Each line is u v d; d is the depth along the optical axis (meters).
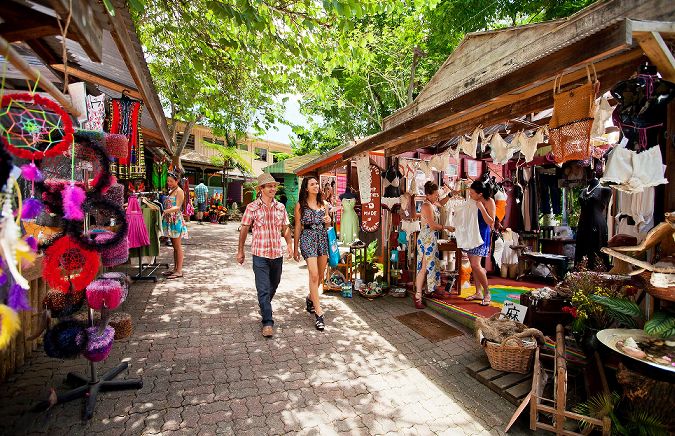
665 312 2.38
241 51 5.91
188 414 2.48
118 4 2.07
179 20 5.28
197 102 7.50
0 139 1.09
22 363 3.07
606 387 2.48
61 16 1.31
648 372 2.11
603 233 4.83
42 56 2.96
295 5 5.07
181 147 12.92
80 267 2.06
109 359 3.23
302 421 2.48
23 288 1.27
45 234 2.50
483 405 2.79
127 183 5.78
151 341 3.68
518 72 2.62
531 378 3.08
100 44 1.77
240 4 3.71
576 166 5.98
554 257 6.04
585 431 2.31
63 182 2.07
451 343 3.97
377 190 6.32
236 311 4.77
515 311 3.79
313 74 6.43
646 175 2.17
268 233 4.08
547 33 3.26
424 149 6.84
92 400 2.48
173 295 5.38
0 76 2.65
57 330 2.20
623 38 1.86
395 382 3.09
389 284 6.13
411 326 4.46
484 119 3.88
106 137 3.16
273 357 3.45
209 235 13.69
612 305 2.65
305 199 4.41
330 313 4.89
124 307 4.70
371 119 17.22
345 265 6.21
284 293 5.91
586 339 2.92
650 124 2.27
